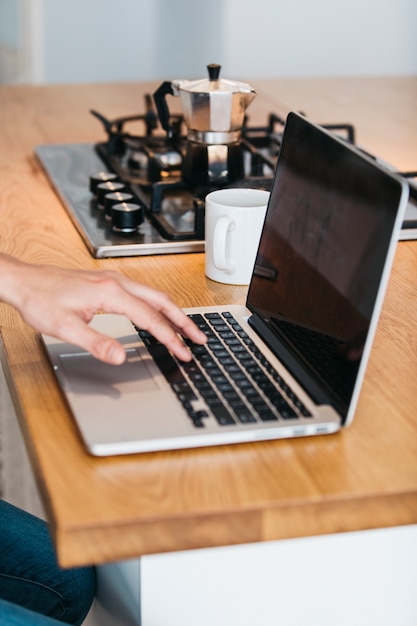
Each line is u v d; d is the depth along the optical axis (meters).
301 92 2.65
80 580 1.24
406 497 0.87
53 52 3.99
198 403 0.97
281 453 0.92
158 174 1.76
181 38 4.04
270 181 1.67
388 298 1.33
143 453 0.91
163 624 1.02
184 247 1.51
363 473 0.90
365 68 4.09
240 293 1.34
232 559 1.00
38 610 1.22
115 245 1.49
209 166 1.66
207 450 0.92
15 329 1.20
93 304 1.04
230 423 0.93
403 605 1.07
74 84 2.79
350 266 0.97
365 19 4.03
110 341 1.00
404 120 2.32
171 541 0.84
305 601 1.04
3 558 1.25
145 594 1.00
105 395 0.99
